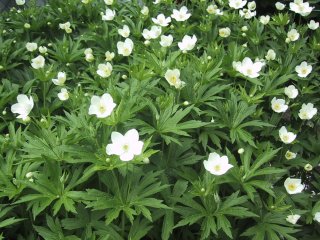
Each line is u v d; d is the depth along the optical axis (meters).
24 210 0.49
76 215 0.46
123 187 0.45
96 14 0.94
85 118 0.50
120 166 0.42
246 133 0.56
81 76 0.74
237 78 0.70
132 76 0.60
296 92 0.64
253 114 0.60
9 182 0.47
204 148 0.55
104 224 0.45
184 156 0.53
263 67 0.73
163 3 0.94
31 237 0.48
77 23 0.92
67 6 0.93
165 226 0.46
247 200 0.49
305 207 0.55
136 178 0.46
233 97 0.59
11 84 0.72
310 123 0.73
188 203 0.46
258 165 0.49
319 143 0.64
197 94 0.60
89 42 0.86
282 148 0.60
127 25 0.85
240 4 0.86
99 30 0.89
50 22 0.92
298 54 0.80
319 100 0.76
